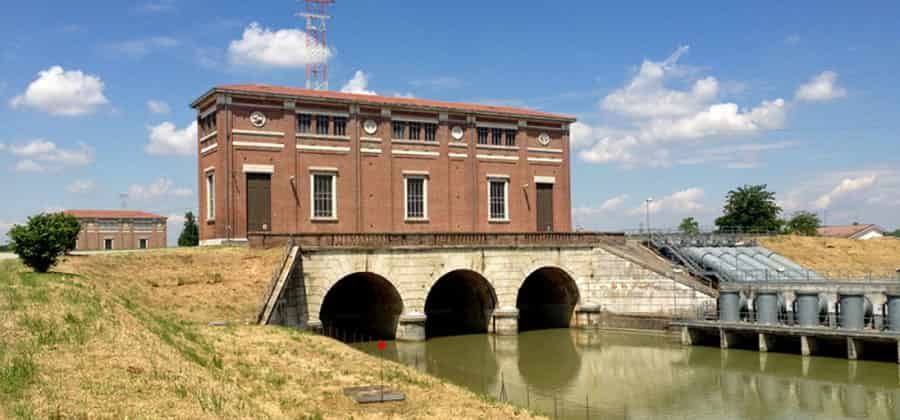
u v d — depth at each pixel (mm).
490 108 69375
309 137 57562
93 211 103000
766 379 38375
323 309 61219
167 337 27391
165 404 19469
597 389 36281
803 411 31781
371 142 60406
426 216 62562
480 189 65562
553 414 30578
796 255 72500
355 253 49125
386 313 54188
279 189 55938
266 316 38219
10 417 16500
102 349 23016
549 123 70125
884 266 71438
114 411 18125
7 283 29109
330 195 58438
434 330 59531
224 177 53656
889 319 41656
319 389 25672
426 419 22609
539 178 69062
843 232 135250
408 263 51406
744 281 55281
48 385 19047
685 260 61500
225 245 52344
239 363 27766
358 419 22094
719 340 49625
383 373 29219
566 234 59312
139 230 104188
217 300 39844
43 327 23594
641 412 31609
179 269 43438
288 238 47219
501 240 55812
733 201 96375
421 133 63188
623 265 57750
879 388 35562
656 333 54312
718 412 31719
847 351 42344
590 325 58781
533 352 47875
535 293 64562
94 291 30219
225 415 19891
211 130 56531
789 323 46875
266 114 55875
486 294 56469
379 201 60375
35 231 32969
